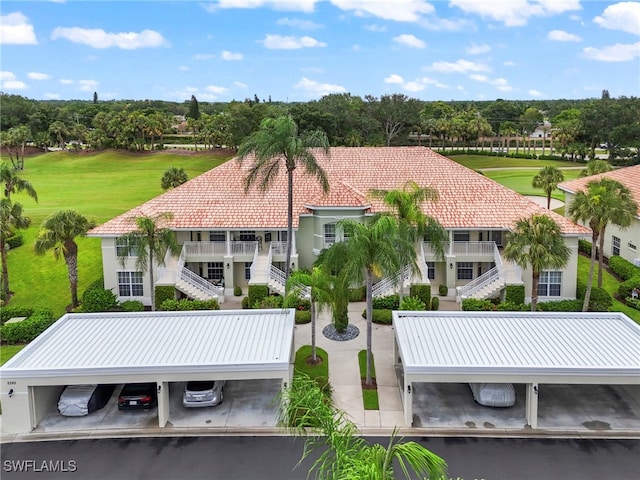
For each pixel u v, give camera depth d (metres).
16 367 21.36
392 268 23.44
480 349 22.94
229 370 21.33
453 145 127.62
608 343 23.50
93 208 60.81
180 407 23.03
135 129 105.44
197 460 19.38
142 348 23.19
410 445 10.88
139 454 19.78
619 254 41.66
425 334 24.48
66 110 132.62
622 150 101.69
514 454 19.56
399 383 24.69
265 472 18.61
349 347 29.08
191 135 137.62
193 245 36.81
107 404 23.42
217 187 40.00
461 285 37.34
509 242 29.91
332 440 12.12
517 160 106.88
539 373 20.94
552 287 34.66
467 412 22.56
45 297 37.84
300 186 40.03
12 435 21.11
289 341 23.83
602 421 21.78
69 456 19.70
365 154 45.03
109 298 34.03
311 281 25.88
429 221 30.22
